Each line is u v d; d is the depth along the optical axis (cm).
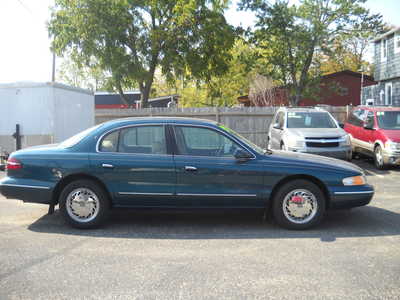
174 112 1839
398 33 2361
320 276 427
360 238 565
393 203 793
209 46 2153
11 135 1122
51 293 388
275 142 1336
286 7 2603
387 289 396
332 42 2712
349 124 1528
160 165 596
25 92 1109
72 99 1234
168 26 2156
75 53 2197
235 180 598
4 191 607
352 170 616
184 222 652
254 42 2689
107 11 2070
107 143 610
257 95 3269
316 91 2777
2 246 529
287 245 534
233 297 379
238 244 538
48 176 600
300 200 601
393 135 1227
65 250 514
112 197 599
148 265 461
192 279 420
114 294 385
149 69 2309
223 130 616
